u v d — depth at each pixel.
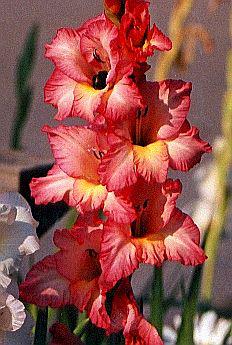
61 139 1.30
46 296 1.31
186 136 1.28
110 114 1.24
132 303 1.30
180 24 2.09
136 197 1.28
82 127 1.30
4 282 1.29
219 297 2.06
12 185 1.68
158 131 1.28
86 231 1.30
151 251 1.28
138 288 1.97
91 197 1.28
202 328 1.95
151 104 1.28
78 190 1.29
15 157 1.81
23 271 1.67
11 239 1.31
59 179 1.32
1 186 1.69
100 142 1.28
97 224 1.30
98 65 1.29
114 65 1.24
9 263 1.30
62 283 1.32
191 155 1.28
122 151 1.26
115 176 1.25
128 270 1.26
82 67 1.29
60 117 1.29
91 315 1.30
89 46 1.28
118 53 1.25
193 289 1.47
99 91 1.27
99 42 1.27
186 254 1.29
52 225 1.75
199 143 1.28
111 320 1.30
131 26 1.25
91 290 1.30
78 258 1.31
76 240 1.31
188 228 1.29
